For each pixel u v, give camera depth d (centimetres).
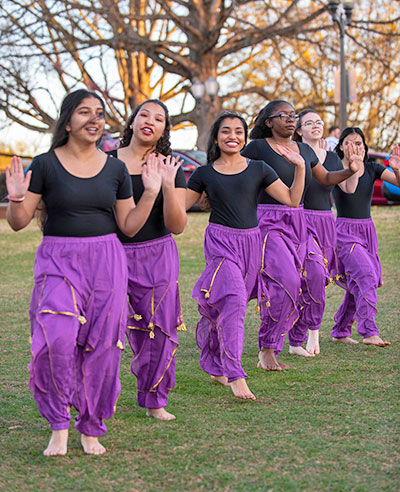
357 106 3334
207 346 523
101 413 384
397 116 3350
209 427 420
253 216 513
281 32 2517
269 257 554
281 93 3262
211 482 337
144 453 379
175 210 426
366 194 640
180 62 2594
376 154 1894
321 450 374
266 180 514
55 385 370
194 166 1856
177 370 562
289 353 620
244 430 411
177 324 448
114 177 395
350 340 653
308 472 345
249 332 700
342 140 655
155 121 457
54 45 2559
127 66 2953
